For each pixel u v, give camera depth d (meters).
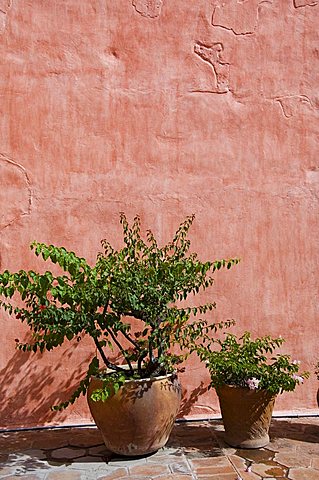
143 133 5.39
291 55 5.60
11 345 5.17
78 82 5.33
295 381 4.57
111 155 5.34
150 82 5.41
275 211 5.51
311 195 5.57
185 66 5.46
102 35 5.38
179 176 5.41
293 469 4.17
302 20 5.64
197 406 5.34
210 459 4.37
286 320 5.47
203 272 4.48
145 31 5.43
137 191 5.36
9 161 5.23
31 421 5.16
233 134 5.49
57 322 4.34
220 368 4.60
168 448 4.62
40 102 5.29
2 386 5.14
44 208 5.25
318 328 5.50
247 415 4.54
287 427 5.11
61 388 5.21
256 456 4.43
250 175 5.49
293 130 5.58
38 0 5.32
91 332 4.36
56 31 5.32
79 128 5.31
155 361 4.48
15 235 5.21
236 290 5.43
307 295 5.51
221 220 5.43
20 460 4.40
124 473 4.12
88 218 5.29
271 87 5.56
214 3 5.52
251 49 5.55
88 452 4.55
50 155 5.28
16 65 5.27
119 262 4.48
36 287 4.20
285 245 5.50
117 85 5.38
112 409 4.23
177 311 4.47
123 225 4.98
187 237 5.38
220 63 5.51
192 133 5.45
